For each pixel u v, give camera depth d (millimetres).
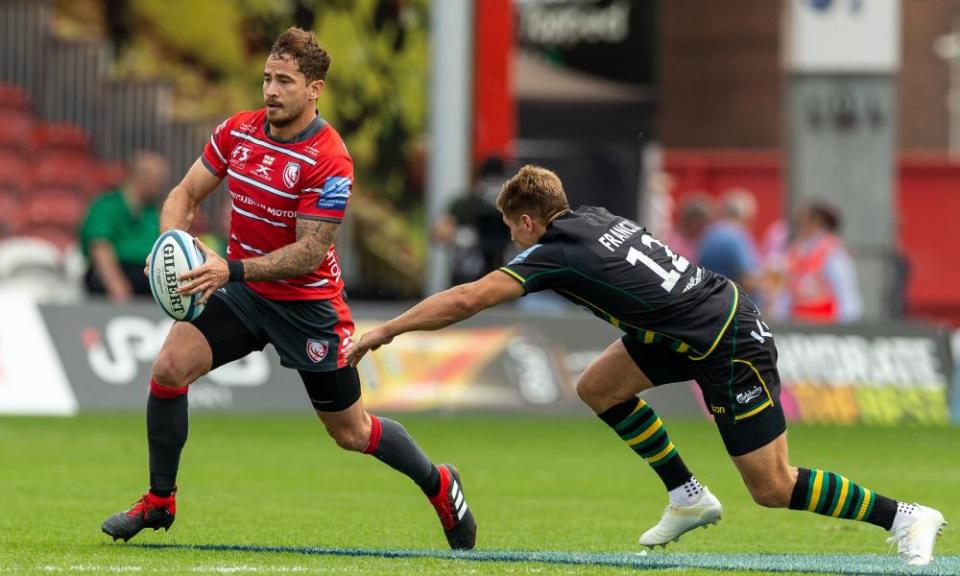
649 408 25781
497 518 31703
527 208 24406
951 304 98500
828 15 67812
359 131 90625
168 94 86438
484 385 57906
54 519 29438
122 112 86062
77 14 90500
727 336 23609
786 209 69375
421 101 91688
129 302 57219
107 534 25609
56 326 56812
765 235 97312
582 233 23812
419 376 57562
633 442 25734
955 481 40875
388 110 91188
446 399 57594
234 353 25172
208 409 57375
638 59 106062
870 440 53156
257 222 24875
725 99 118938
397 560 24125
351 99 90625
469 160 69312
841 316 61375
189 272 23531
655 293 23578
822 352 60000
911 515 23844
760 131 118750
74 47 86250
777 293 61938
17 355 56406
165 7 91188
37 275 71188
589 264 23609
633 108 106125
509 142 71312
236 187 24859
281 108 24078
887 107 68125
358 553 25062
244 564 23234
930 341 60656
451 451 46719
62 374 56469
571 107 106125
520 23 106688
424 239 90625
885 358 60312
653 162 85625
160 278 23703
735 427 23750
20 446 44844
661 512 33219
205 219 79562
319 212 24406
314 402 25594
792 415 59469
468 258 60000
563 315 58812
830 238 61438
